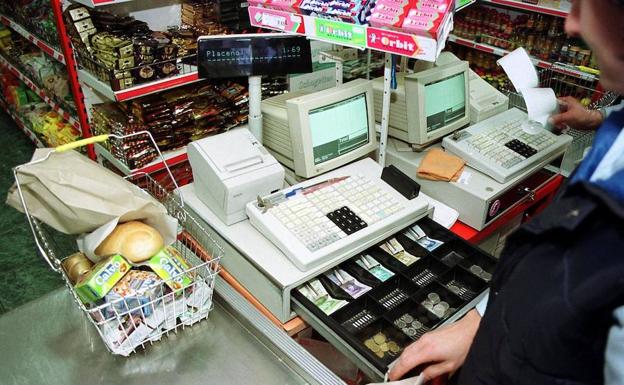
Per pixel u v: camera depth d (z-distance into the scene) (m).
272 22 1.62
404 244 1.59
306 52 1.60
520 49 1.55
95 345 1.17
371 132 1.81
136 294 1.08
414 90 1.79
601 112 1.66
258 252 1.40
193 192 1.66
